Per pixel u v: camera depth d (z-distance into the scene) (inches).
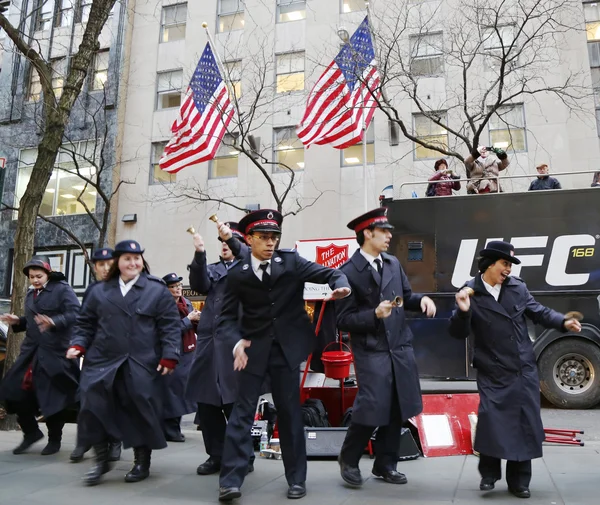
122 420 184.9
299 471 165.0
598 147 645.9
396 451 179.5
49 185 876.0
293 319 169.3
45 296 230.5
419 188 689.6
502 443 157.2
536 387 163.9
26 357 228.7
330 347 249.9
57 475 192.2
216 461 195.3
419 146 705.0
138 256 194.1
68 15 885.8
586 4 681.0
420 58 708.7
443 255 372.2
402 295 182.4
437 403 231.1
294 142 769.6
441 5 701.9
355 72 484.1
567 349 354.9
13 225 888.3
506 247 168.4
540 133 660.1
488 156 429.4
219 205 777.6
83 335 189.9
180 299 279.7
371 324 168.9
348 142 490.9
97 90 873.5
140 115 848.9
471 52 581.3
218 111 555.2
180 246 789.9
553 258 357.4
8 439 264.8
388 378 170.9
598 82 661.9
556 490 166.2
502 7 657.0
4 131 914.7
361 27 515.2
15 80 920.3
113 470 201.6
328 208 729.6
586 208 357.1
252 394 165.0
